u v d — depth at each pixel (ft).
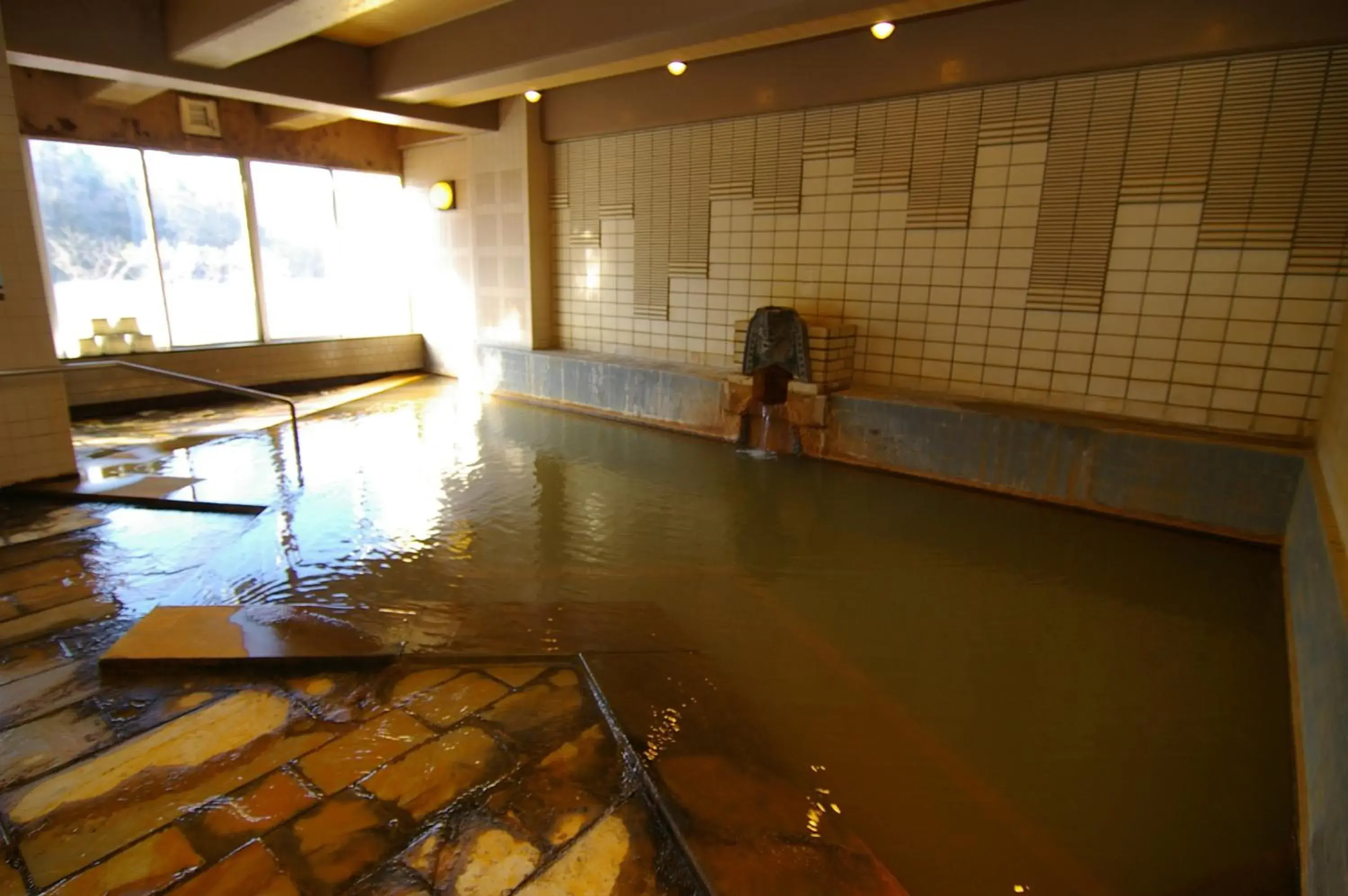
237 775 6.66
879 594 10.71
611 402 21.62
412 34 18.17
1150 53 12.80
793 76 17.29
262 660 8.32
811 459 17.44
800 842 5.96
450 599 10.28
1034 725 7.77
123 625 9.39
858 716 7.84
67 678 8.15
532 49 15.62
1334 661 6.23
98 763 6.79
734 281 19.85
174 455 17.07
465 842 5.96
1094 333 14.49
